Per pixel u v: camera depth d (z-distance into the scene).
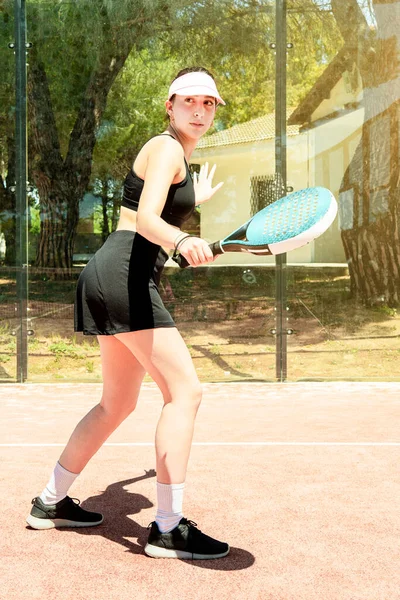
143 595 2.57
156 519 2.97
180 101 3.06
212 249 2.92
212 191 3.64
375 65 7.66
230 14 7.58
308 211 2.81
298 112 7.62
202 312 7.64
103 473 4.19
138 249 2.98
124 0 7.58
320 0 7.57
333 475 4.12
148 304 2.95
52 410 6.18
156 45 7.62
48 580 2.71
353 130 7.67
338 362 7.67
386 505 3.59
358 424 5.53
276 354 7.66
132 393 3.21
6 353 7.61
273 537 3.15
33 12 7.52
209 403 6.49
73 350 7.64
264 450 4.71
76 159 7.61
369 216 7.69
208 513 3.47
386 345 7.68
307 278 7.66
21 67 7.50
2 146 7.54
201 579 2.71
